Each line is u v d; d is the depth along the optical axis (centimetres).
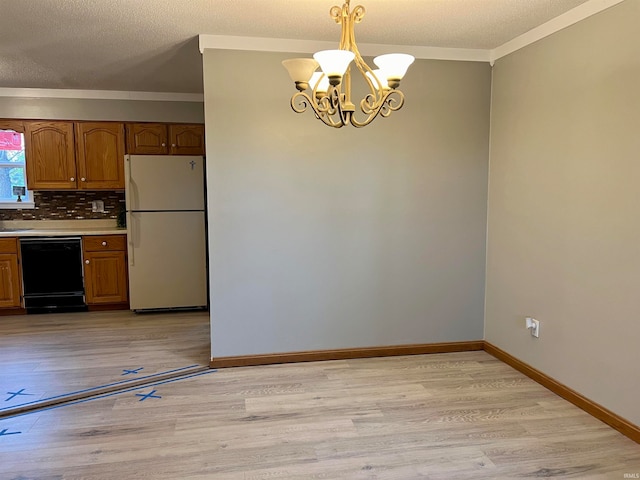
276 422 265
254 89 333
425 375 333
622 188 247
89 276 506
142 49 349
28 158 498
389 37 328
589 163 269
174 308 520
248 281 347
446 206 369
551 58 297
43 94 492
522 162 330
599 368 267
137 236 496
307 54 336
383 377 329
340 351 364
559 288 297
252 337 352
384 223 362
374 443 243
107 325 463
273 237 347
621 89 246
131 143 516
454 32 316
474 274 380
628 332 247
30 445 241
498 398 295
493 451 236
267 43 330
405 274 369
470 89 363
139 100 511
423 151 361
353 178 354
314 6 267
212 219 338
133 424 263
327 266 357
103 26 298
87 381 323
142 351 385
